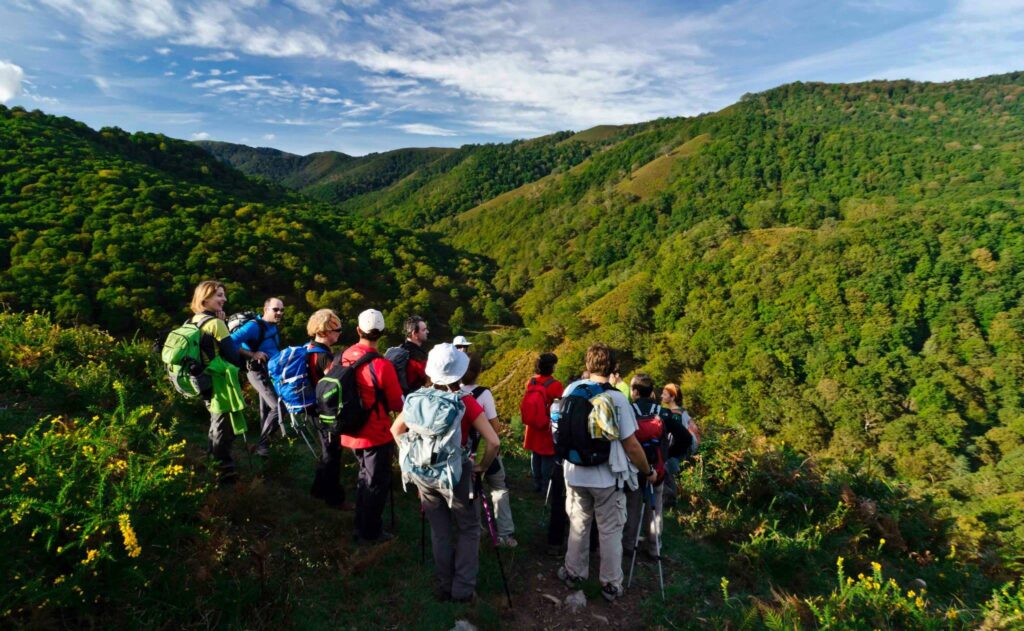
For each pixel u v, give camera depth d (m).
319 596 2.89
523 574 3.68
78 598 2.20
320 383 3.36
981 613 3.58
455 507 3.00
